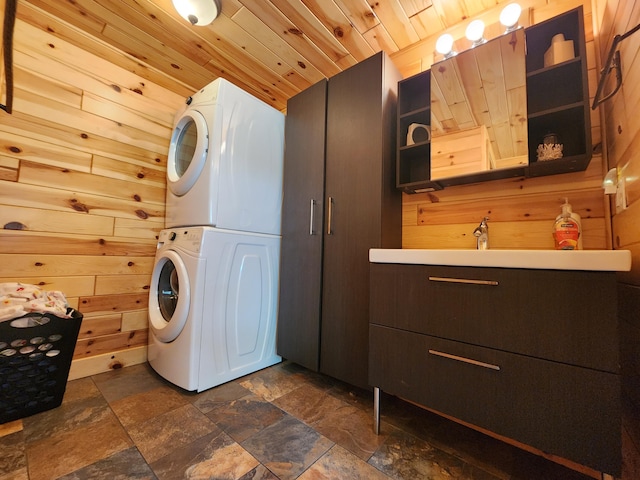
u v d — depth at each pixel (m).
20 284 1.29
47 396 1.25
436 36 1.64
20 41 1.46
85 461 0.95
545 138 1.21
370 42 1.71
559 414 0.76
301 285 1.72
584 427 0.72
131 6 1.47
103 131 1.73
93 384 1.52
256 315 1.72
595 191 1.16
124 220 1.80
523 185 1.33
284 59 1.87
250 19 1.54
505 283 0.86
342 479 0.91
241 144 1.67
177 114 1.91
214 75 2.02
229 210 1.59
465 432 1.19
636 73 0.83
